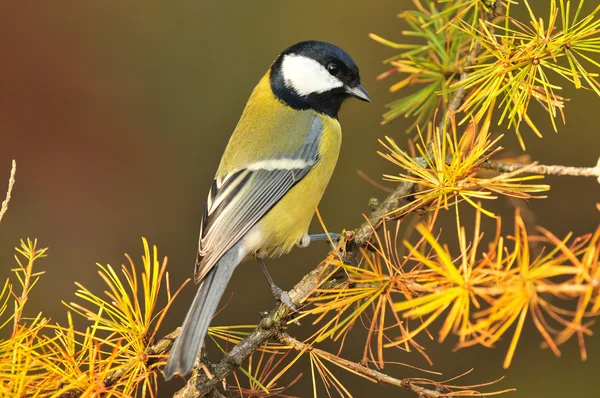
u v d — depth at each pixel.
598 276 2.54
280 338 2.96
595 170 2.93
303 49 3.04
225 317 3.16
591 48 2.96
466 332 2.65
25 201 3.16
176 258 3.17
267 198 3.02
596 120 3.16
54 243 3.16
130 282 2.95
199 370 2.96
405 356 3.13
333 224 3.17
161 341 2.95
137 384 2.94
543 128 3.16
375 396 3.13
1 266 3.14
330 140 3.04
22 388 2.93
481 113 2.96
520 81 2.96
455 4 3.01
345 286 2.95
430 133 3.00
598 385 3.11
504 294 2.72
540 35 2.96
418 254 2.88
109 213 3.17
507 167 2.97
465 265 2.85
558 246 2.63
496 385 3.12
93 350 2.94
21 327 2.94
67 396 2.94
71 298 3.14
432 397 2.94
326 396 3.13
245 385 3.09
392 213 2.96
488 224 3.15
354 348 3.13
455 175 2.95
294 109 3.04
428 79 3.01
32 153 3.17
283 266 3.17
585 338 3.12
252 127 3.04
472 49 3.00
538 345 3.13
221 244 3.01
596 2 3.12
